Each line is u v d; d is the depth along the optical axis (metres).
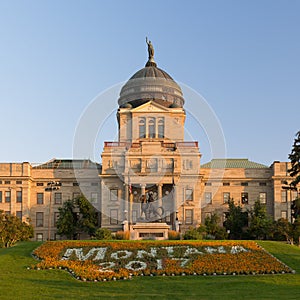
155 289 55.16
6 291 52.03
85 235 128.12
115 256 68.56
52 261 65.50
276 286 56.34
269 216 130.00
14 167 137.62
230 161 144.75
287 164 137.00
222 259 66.88
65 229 125.19
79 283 56.75
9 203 136.75
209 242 76.31
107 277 58.53
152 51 149.50
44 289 53.44
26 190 137.25
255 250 72.12
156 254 69.38
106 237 106.06
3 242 96.38
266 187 139.88
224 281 58.56
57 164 141.38
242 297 50.94
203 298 50.69
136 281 58.25
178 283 57.56
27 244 78.44
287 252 73.06
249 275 61.34
